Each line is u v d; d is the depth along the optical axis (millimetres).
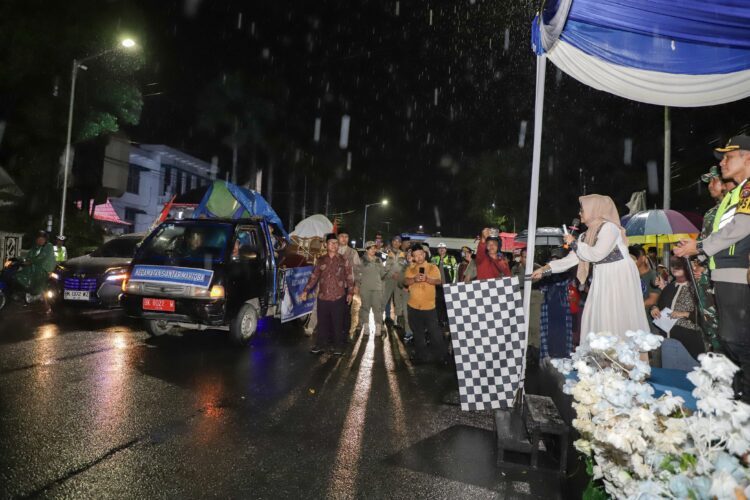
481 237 7734
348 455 3934
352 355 7773
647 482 1865
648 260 7578
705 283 3982
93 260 10133
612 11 4016
